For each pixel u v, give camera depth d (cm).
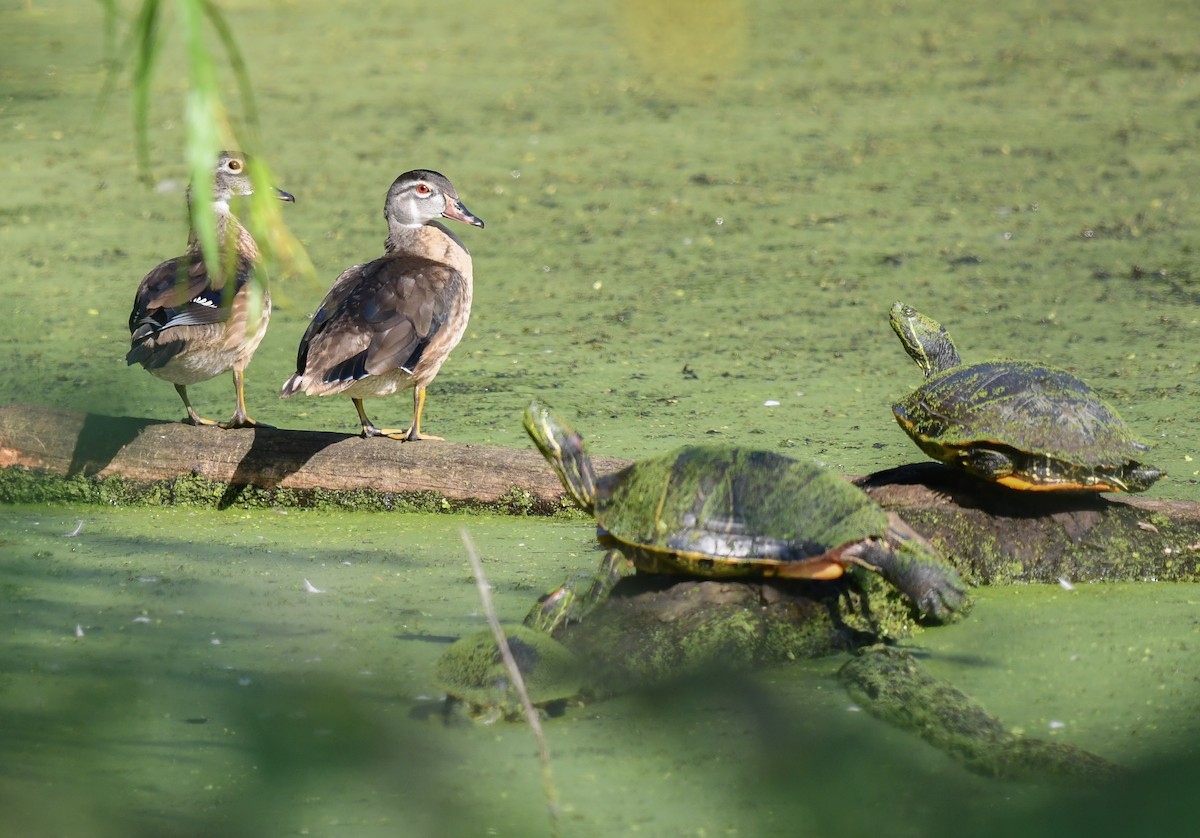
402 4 4306
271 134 2688
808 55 3406
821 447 1184
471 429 1259
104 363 1483
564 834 621
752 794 658
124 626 858
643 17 3956
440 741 712
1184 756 647
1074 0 4016
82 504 1134
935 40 3534
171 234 2047
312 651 817
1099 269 1816
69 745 701
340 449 1109
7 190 2311
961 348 1498
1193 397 1303
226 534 1048
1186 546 931
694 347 1541
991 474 897
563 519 1072
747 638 788
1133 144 2484
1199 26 3547
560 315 1683
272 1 4191
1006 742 675
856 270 1850
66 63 3241
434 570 958
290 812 641
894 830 612
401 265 1158
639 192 2283
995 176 2320
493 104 2950
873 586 835
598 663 766
